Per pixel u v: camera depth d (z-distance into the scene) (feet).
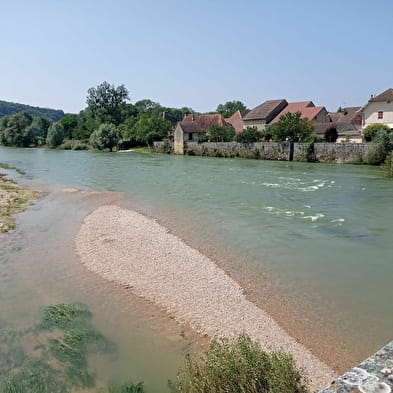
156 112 415.03
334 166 150.30
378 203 76.89
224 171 138.10
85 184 111.14
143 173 136.36
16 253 50.03
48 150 298.97
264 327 31.14
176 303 35.58
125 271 43.42
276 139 188.24
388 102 176.14
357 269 42.68
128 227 61.41
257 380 18.61
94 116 382.42
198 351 28.07
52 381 24.94
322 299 35.73
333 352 27.58
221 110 501.15
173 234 57.16
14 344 29.17
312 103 255.91
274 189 96.07
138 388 24.20
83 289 39.04
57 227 62.69
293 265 44.16
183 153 234.17
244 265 44.37
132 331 30.91
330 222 62.54
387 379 6.13
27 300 36.58
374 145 150.71
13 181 117.80
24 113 359.25
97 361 27.12
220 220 65.21
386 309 33.60
